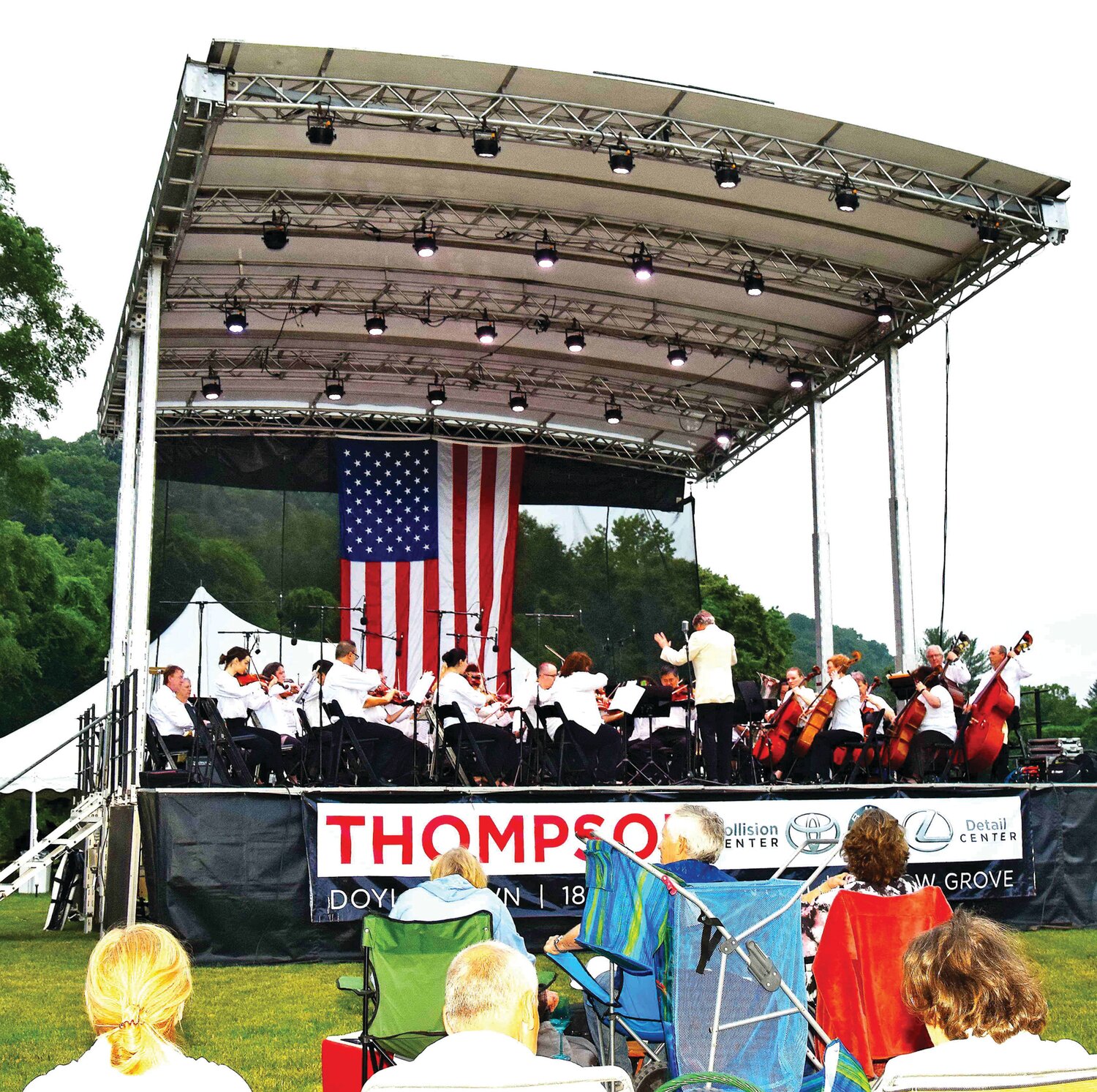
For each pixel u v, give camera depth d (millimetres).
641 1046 5336
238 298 15398
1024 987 2949
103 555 42594
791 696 13383
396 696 11836
